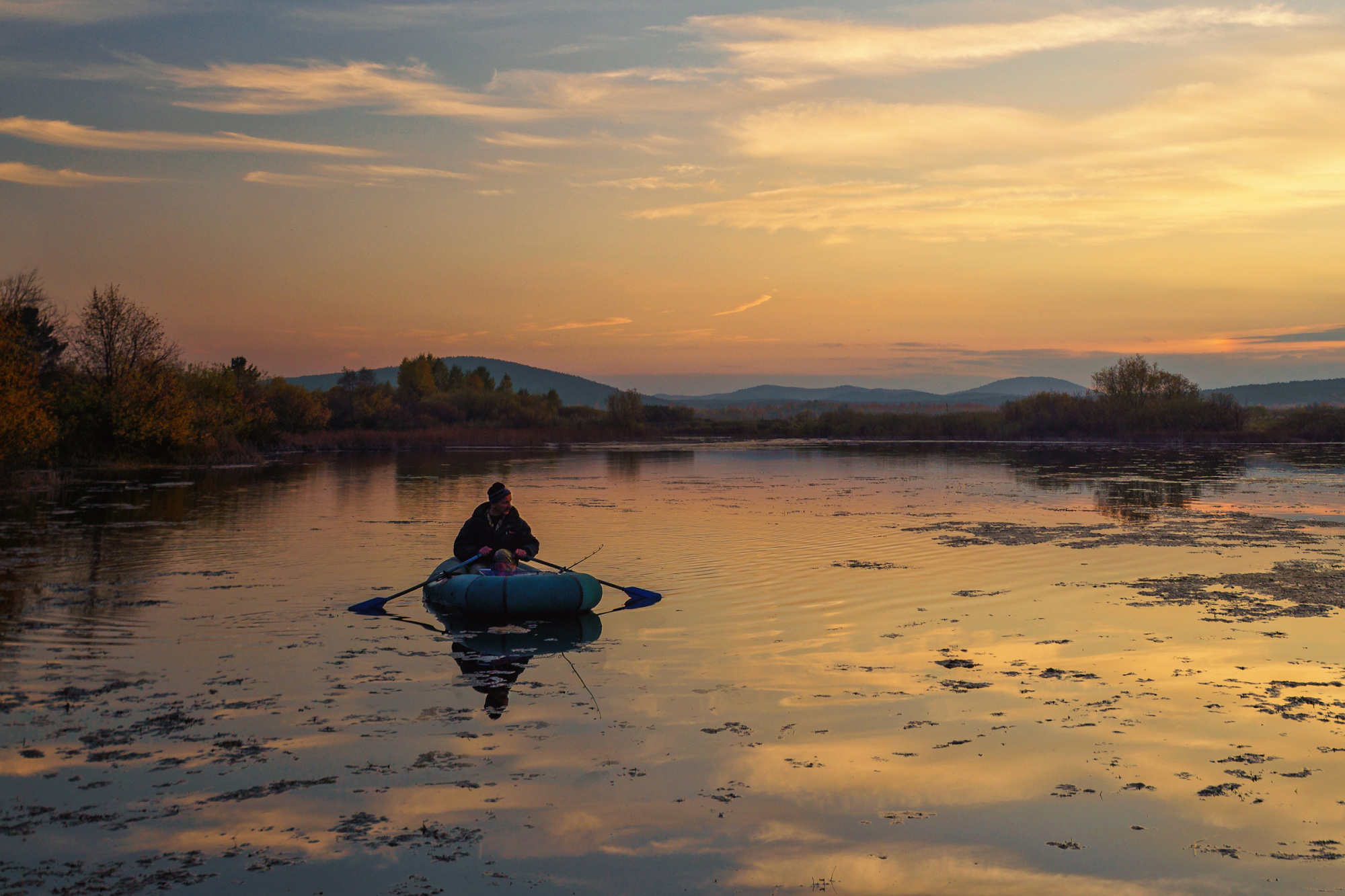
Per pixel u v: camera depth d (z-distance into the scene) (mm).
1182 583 12125
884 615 10281
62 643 8805
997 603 10922
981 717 6719
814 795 5332
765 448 55219
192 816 5000
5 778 5484
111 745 6066
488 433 62344
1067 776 5598
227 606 10625
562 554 14844
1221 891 4266
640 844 4723
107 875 4348
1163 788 5426
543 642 9047
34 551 14656
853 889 4281
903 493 25750
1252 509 21203
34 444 27359
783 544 15930
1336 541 16031
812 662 8273
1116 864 4516
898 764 5809
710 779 5559
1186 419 59344
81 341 36156
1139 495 24719
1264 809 5125
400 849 4645
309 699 7109
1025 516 19953
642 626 9766
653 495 25156
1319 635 9250
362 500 23594
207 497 23938
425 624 9836
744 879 4363
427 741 6191
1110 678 7734
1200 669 7977
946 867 4480
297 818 4984
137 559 13953
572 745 6133
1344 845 4707
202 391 44938
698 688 7461
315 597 11227
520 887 4277
